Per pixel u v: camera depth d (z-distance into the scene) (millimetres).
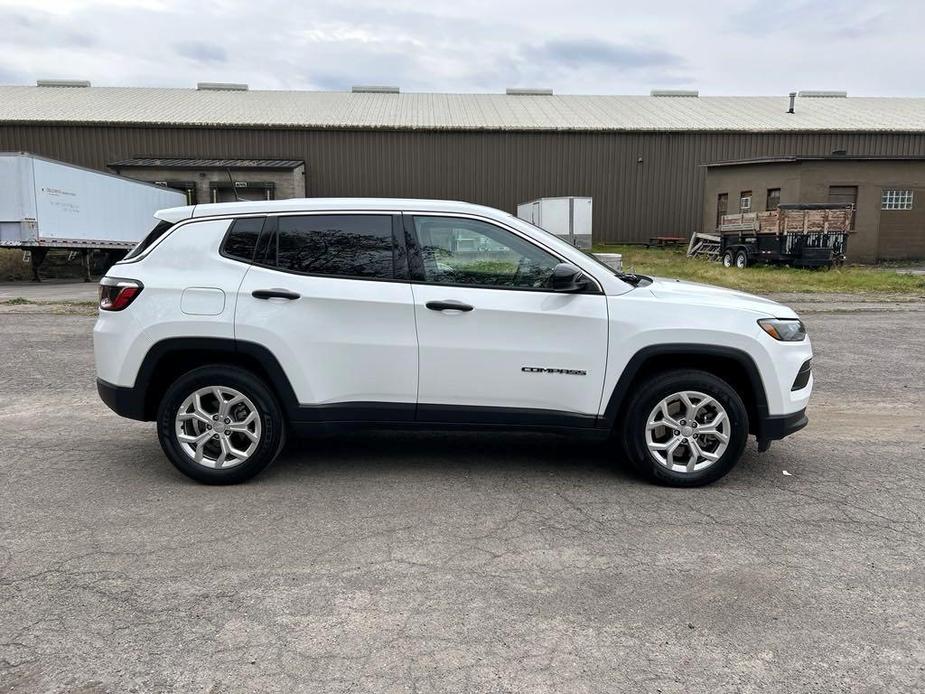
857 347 9969
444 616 2922
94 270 23719
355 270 4309
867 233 28828
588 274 4320
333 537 3658
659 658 2656
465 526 3818
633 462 4418
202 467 4340
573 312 4250
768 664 2627
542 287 4324
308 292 4234
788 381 4367
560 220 24562
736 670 2588
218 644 2705
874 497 4320
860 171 28641
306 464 4832
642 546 3596
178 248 4340
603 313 4258
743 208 31562
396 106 37625
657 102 40781
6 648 2658
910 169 28625
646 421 4359
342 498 4199
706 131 33781
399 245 4320
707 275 20250
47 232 18891
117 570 3271
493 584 3191
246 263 4305
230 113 34531
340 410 4312
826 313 13969
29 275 22156
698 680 2525
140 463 4805
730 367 4496
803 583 3234
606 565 3385
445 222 4340
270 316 4215
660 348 4262
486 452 5148
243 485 4398
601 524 3863
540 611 2973
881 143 33688
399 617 2910
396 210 4352
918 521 3951
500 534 3721
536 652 2682
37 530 3693
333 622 2867
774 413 4379
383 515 3951
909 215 28969
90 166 32219
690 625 2883
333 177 33125
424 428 4383
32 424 5766
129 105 35500
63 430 5598
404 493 4297
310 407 4293
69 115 32812
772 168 29984
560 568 3350
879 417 6293
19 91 38188
